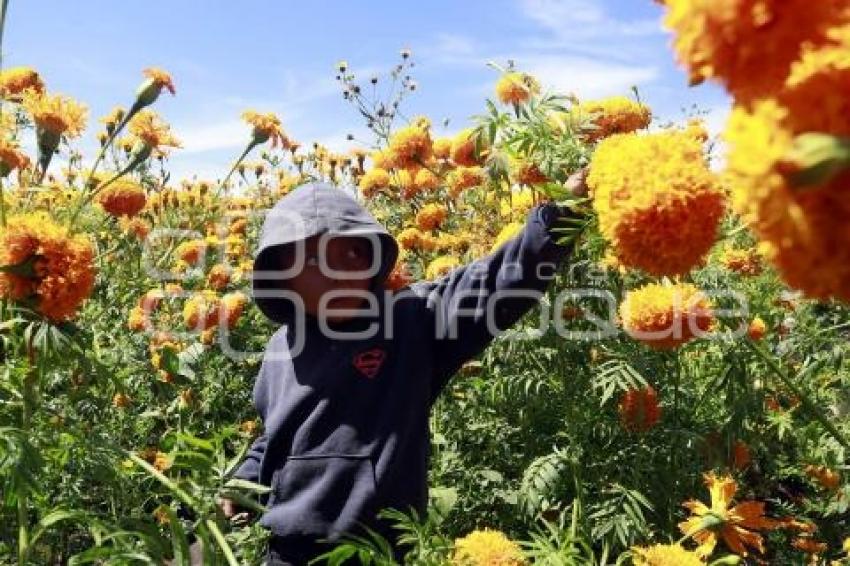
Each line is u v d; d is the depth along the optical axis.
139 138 3.32
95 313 4.79
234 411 4.72
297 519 2.37
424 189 5.38
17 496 1.91
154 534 2.04
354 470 2.37
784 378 2.18
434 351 2.49
